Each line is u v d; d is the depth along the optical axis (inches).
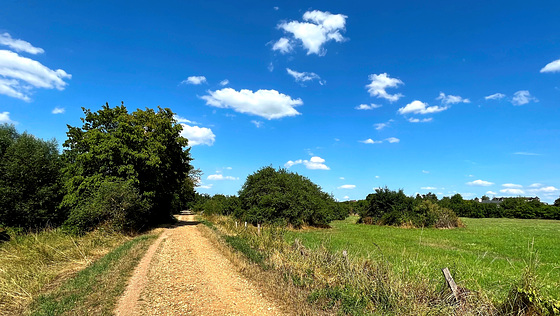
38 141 1248.2
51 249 509.4
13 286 329.1
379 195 1817.2
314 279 373.7
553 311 216.1
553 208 2546.8
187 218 2247.8
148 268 451.8
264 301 305.4
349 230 1373.0
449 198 3474.4
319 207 1412.4
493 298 269.0
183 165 1505.9
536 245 839.7
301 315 267.1
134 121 1187.9
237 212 1370.6
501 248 785.6
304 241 779.4
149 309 283.4
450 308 245.8
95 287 339.3
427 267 381.7
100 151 1030.4
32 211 918.4
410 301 263.6
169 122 1339.8
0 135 1128.2
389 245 818.8
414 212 1664.6
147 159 1125.7
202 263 490.9
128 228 924.6
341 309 276.5
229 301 306.0
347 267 361.7
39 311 268.5
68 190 995.9
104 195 857.5
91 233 751.1
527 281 236.8
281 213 1289.4
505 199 3152.1
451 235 1143.6
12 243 594.6
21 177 925.8
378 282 305.9
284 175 1403.8
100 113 1186.0
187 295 325.1
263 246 609.6
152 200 1221.1
